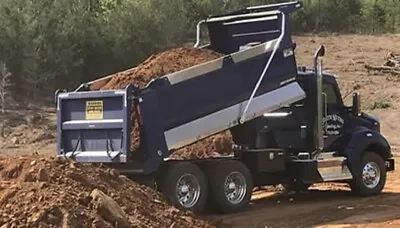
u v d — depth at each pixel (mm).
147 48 43094
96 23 42625
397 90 41469
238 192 15172
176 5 46500
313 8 62250
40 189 10109
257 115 15523
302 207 16031
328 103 17156
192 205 14273
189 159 14992
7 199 9938
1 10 38781
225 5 53812
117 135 13797
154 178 13984
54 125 32656
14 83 37031
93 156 14008
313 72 17062
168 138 14016
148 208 11469
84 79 41000
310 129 16969
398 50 51969
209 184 14758
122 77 16156
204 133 14609
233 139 16391
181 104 14258
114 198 10984
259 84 15539
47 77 37938
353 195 17516
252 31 17125
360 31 62781
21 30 37719
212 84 14758
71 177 10945
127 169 14023
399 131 34312
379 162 17625
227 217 14648
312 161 16422
